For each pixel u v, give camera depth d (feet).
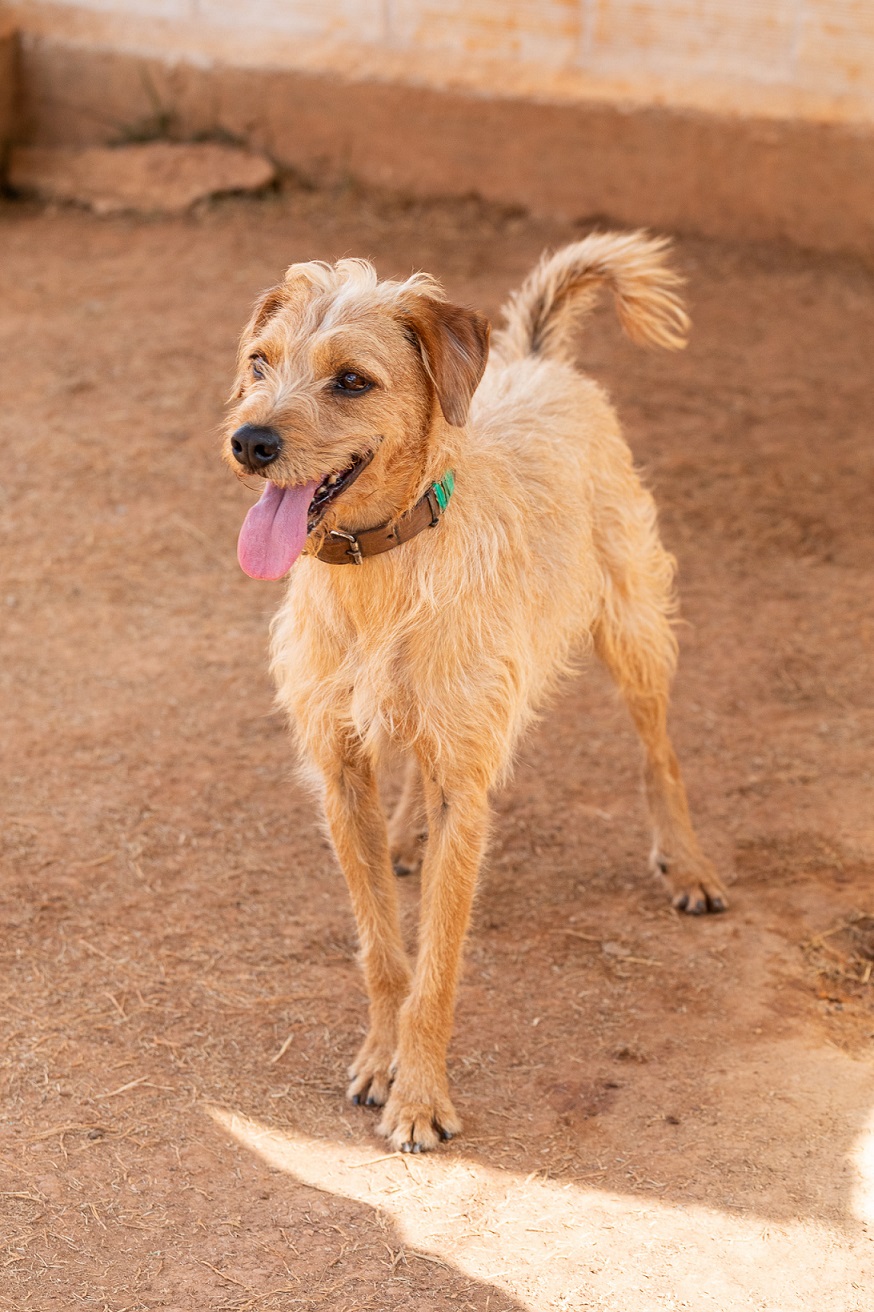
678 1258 12.20
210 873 17.71
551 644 15.38
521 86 40.14
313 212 41.83
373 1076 14.33
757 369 33.91
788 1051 14.88
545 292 18.31
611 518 17.02
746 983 16.01
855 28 36.94
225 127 43.14
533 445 15.67
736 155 39.01
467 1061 14.76
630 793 19.89
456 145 41.24
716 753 20.71
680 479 28.91
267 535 12.16
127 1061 14.55
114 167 42.93
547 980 16.03
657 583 18.02
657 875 18.01
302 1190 13.03
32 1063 14.43
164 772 19.79
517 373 17.30
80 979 15.71
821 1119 13.85
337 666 13.70
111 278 37.93
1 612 23.65
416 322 12.75
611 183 40.34
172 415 30.81
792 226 39.58
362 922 14.49
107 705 21.33
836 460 29.84
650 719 17.70
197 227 41.19
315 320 12.60
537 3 39.40
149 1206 12.74
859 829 18.92
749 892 17.74
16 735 20.44
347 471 12.58
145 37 42.86
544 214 41.27
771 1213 12.69
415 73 40.96
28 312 35.73
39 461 28.66
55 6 43.39
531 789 19.89
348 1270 12.09
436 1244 12.41
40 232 41.06
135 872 17.63
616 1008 15.57
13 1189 12.84
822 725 21.43
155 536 26.27
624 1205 12.83
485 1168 13.35
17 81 43.62
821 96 38.04
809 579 25.68
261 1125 13.84
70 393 31.58
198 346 33.96
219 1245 12.32
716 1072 14.57
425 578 13.15
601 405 17.66
